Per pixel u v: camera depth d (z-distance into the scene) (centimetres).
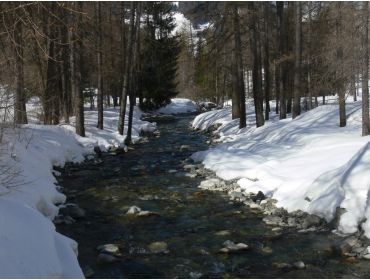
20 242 545
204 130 2705
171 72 4150
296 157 1349
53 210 1022
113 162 1712
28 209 643
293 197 1064
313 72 2508
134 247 858
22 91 1101
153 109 4347
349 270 736
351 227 884
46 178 1279
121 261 790
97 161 1722
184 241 888
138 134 2508
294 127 1864
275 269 750
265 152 1527
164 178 1430
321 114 2022
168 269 757
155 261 791
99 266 769
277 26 2577
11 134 1238
